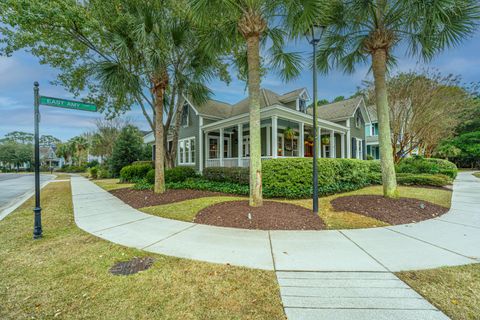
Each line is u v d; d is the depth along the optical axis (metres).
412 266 2.67
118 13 7.14
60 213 5.73
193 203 6.30
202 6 4.67
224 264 2.79
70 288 2.31
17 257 3.08
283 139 12.99
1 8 6.07
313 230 4.05
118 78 7.42
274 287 2.27
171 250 3.25
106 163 22.98
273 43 6.30
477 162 23.84
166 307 1.99
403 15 5.52
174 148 11.51
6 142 52.78
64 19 6.64
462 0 4.67
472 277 2.40
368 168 10.25
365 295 2.10
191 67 9.06
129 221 4.86
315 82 5.09
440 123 13.16
